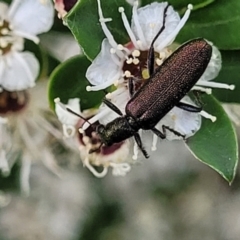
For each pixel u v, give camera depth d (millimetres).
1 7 69
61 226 112
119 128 67
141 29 65
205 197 116
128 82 65
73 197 112
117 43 65
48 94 67
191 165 115
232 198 117
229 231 119
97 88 64
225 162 64
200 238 117
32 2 69
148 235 114
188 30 66
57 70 66
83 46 62
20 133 77
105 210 113
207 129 65
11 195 101
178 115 66
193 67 65
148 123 66
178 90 65
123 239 113
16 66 70
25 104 76
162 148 114
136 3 64
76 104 67
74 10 61
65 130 69
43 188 111
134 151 68
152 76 66
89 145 71
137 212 115
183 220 116
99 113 66
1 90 71
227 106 73
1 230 112
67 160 81
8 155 79
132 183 115
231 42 65
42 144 78
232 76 67
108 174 113
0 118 74
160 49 66
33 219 112
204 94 66
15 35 70
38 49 71
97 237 113
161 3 65
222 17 65
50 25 69
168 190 116
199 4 65
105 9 63
